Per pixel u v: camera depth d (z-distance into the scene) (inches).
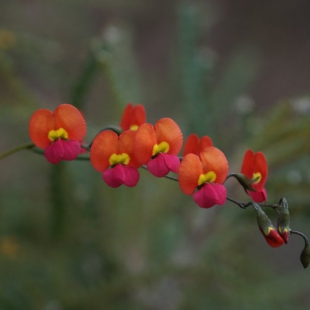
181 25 28.9
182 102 28.3
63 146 18.5
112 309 25.9
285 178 24.4
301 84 60.4
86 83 24.6
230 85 32.3
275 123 24.4
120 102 25.4
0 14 32.7
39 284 26.5
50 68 33.0
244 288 25.5
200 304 26.8
